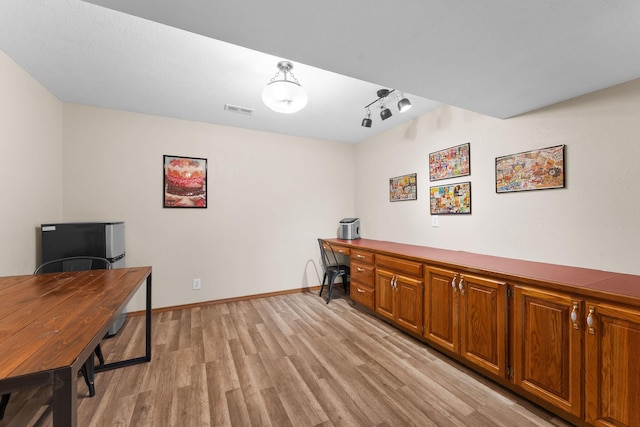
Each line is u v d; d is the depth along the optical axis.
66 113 2.71
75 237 2.38
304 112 3.02
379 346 2.32
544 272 1.71
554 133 1.97
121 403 1.61
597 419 1.31
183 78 2.26
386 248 2.90
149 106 2.84
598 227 1.76
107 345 2.32
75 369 0.73
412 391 1.73
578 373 1.37
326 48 1.39
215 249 3.40
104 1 1.05
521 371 1.62
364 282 3.07
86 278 1.67
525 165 2.13
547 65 1.49
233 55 1.93
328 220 4.17
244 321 2.85
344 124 3.42
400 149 3.42
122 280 1.62
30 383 0.68
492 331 1.76
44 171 2.40
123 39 1.75
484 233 2.44
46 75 2.19
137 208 3.00
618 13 1.09
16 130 2.04
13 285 1.51
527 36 1.26
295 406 1.59
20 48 1.83
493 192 2.37
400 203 3.43
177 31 1.67
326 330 2.64
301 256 3.97
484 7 1.08
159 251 3.10
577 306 1.37
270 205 3.74
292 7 1.09
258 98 2.66
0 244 1.89
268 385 1.79
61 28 1.63
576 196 1.86
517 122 2.19
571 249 1.88
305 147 4.00
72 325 0.98
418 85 1.76
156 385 1.79
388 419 1.49
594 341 1.32
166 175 3.13
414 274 2.38
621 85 1.66
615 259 1.69
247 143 3.59
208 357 2.13
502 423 1.46
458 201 2.68
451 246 2.76
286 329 2.66
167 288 3.14
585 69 1.52
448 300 2.07
